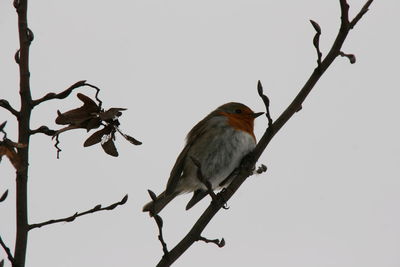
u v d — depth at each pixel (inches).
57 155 207.3
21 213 204.7
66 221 211.6
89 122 213.3
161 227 244.8
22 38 213.2
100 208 222.4
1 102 202.4
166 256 250.7
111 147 215.9
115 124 217.9
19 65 211.0
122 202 222.2
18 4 216.2
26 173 205.3
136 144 217.8
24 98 205.9
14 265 199.3
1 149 177.3
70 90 210.8
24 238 204.2
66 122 213.8
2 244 198.7
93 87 215.8
